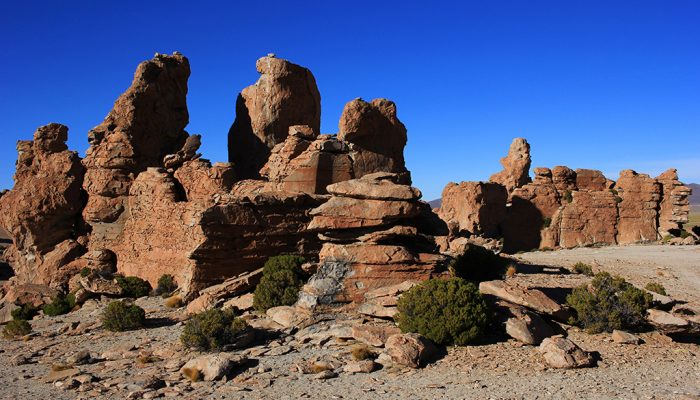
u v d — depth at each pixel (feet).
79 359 76.28
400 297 75.87
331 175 126.21
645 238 217.36
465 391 56.13
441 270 88.79
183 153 149.48
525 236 216.95
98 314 113.91
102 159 157.89
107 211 155.53
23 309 130.21
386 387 58.18
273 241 113.39
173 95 179.52
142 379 64.59
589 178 232.53
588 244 213.87
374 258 86.69
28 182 162.09
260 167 175.11
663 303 90.58
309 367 64.59
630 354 68.90
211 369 64.28
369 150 129.49
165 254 130.72
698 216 561.84
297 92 176.96
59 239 160.97
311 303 84.02
